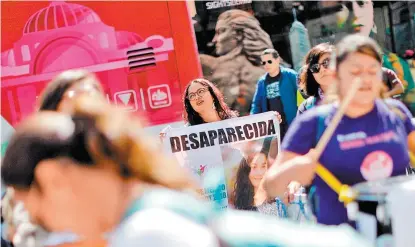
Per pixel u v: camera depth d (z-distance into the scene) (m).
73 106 2.21
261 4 9.39
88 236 2.11
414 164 4.67
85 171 2.08
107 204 2.08
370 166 4.39
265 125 6.75
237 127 6.68
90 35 8.30
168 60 8.42
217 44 9.32
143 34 8.37
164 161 2.20
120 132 2.13
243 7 9.35
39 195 2.10
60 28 8.27
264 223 2.14
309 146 4.55
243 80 9.35
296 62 9.50
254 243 2.03
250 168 6.62
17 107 8.22
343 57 4.43
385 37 9.72
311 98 7.11
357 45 4.40
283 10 9.46
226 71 9.32
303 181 4.28
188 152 6.66
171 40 8.41
